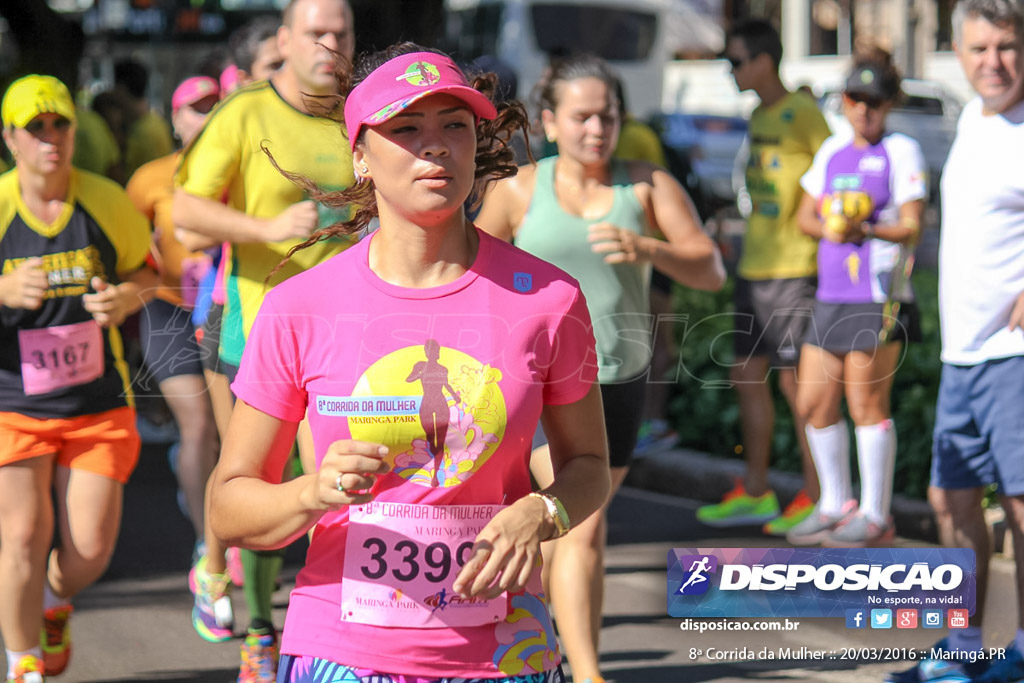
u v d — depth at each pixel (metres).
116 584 19.53
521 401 8.16
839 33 99.06
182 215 14.33
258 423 8.30
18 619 13.42
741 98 103.94
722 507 22.91
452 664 8.13
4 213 13.60
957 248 14.16
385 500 8.16
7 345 13.42
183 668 15.82
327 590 8.24
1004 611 17.08
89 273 13.76
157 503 24.61
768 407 22.48
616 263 13.85
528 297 8.26
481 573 7.70
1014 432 13.88
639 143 23.14
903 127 73.25
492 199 14.49
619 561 20.56
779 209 21.62
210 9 66.12
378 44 40.94
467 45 85.69
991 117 13.96
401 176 7.97
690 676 15.28
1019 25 13.59
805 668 15.46
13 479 13.38
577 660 13.13
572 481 8.34
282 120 14.45
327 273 8.27
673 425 27.11
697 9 105.06
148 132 32.91
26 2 44.03
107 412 13.86
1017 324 13.70
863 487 20.20
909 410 22.61
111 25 66.69
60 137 13.50
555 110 14.21
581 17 85.19
